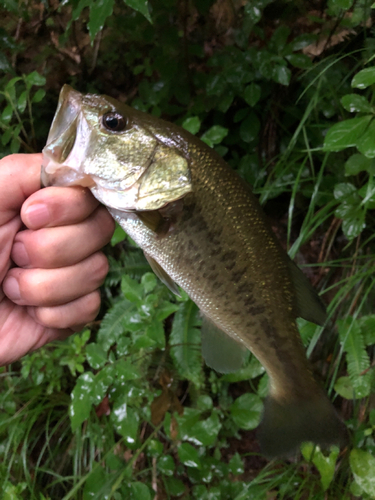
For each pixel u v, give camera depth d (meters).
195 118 0.34
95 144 0.20
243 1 0.39
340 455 0.34
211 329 0.26
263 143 0.43
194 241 0.22
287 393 0.26
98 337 0.36
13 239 0.22
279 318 0.24
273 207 0.44
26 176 0.22
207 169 0.22
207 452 0.38
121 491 0.33
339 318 0.37
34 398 0.39
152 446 0.33
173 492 0.35
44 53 0.43
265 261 0.23
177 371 0.38
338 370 0.37
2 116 0.35
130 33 0.39
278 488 0.36
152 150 0.21
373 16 0.35
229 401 0.38
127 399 0.32
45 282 0.21
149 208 0.21
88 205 0.21
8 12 0.41
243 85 0.39
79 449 0.38
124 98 0.47
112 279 0.41
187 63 0.39
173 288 0.24
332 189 0.38
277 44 0.35
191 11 0.41
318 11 0.38
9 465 0.35
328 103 0.37
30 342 0.25
